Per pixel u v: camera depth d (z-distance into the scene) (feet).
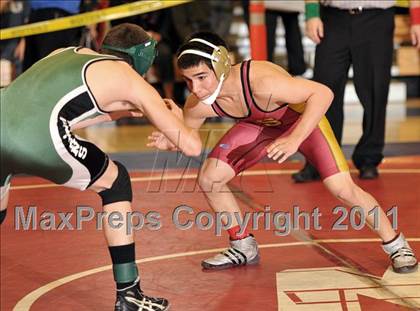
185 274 31.24
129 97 25.49
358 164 47.42
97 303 28.45
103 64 25.43
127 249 26.63
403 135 63.21
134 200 43.11
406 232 35.45
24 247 35.47
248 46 84.99
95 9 68.80
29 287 30.22
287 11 66.49
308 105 28.40
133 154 57.72
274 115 29.73
